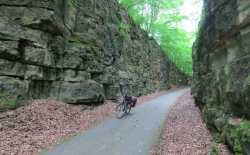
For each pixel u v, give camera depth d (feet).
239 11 14.60
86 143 19.76
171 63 129.90
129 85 61.46
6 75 24.80
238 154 12.16
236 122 14.15
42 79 29.68
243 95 13.44
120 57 60.90
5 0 27.78
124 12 72.79
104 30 52.31
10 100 23.63
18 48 26.73
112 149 18.40
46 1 29.43
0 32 24.64
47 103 28.76
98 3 52.06
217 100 20.47
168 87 111.75
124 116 33.88
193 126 24.95
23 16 28.14
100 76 43.06
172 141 20.26
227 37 17.65
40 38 29.27
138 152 17.75
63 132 22.68
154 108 42.88
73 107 31.96
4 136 18.60
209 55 24.39
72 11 40.65
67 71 34.09
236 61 15.62
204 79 26.73
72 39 38.32
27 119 23.03
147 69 86.94
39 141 19.10
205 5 23.29
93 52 41.88
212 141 17.90
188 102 49.47
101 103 40.63
